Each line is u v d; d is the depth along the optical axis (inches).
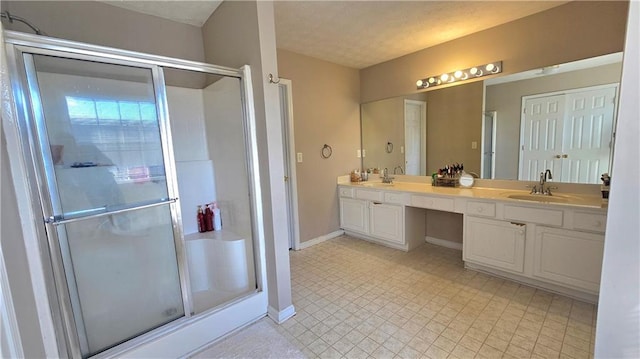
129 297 72.5
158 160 73.0
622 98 19.6
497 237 98.1
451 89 124.9
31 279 50.6
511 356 64.7
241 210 91.4
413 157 142.1
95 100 67.4
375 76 152.3
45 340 52.8
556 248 85.6
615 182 20.3
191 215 100.8
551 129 99.4
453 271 108.7
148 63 67.4
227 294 90.3
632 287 20.2
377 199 136.5
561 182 98.9
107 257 70.1
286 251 81.7
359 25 101.4
